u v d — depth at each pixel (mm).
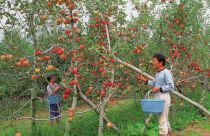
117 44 5188
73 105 4629
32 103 5332
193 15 6488
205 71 7242
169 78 4641
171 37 6512
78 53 4883
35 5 4758
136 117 6176
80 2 5062
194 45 7055
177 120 6031
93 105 4871
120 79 5520
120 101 8836
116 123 5715
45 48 5031
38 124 5984
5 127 6379
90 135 5223
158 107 4527
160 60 4680
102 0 5285
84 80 5301
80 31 4973
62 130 5312
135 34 5906
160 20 6496
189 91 8180
